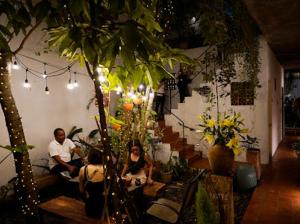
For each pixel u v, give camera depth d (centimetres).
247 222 347
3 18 441
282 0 354
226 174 322
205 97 691
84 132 638
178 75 784
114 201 101
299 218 353
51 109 558
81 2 82
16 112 191
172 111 748
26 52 504
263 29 498
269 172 566
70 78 599
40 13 95
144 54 78
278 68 888
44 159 541
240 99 639
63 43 92
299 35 546
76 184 452
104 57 83
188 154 659
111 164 97
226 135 332
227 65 551
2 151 463
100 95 90
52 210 294
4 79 183
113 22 88
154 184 374
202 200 131
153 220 345
